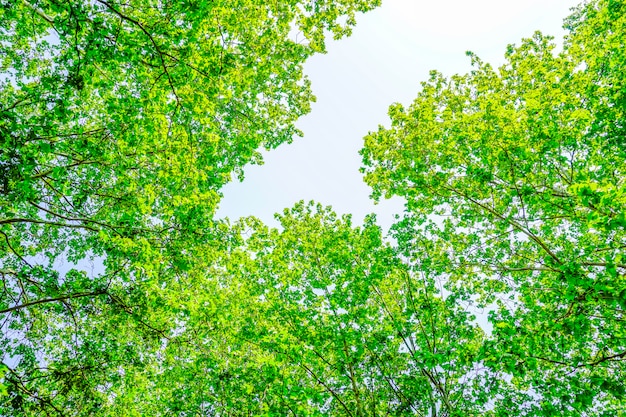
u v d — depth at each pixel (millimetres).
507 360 6895
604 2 11219
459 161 11242
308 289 12953
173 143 8539
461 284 12344
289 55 11016
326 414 11695
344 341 11477
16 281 9781
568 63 11406
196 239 9961
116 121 7793
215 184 10688
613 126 8992
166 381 11711
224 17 8281
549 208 9367
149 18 7883
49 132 6973
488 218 11453
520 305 10664
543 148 9188
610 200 6195
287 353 10867
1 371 5688
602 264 7887
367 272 12453
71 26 6594
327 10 10898
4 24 8898
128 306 9383
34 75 11406
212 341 10961
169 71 7891
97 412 9961
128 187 9430
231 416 11234
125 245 8547
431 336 11758
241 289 11680
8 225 10023
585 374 8422
